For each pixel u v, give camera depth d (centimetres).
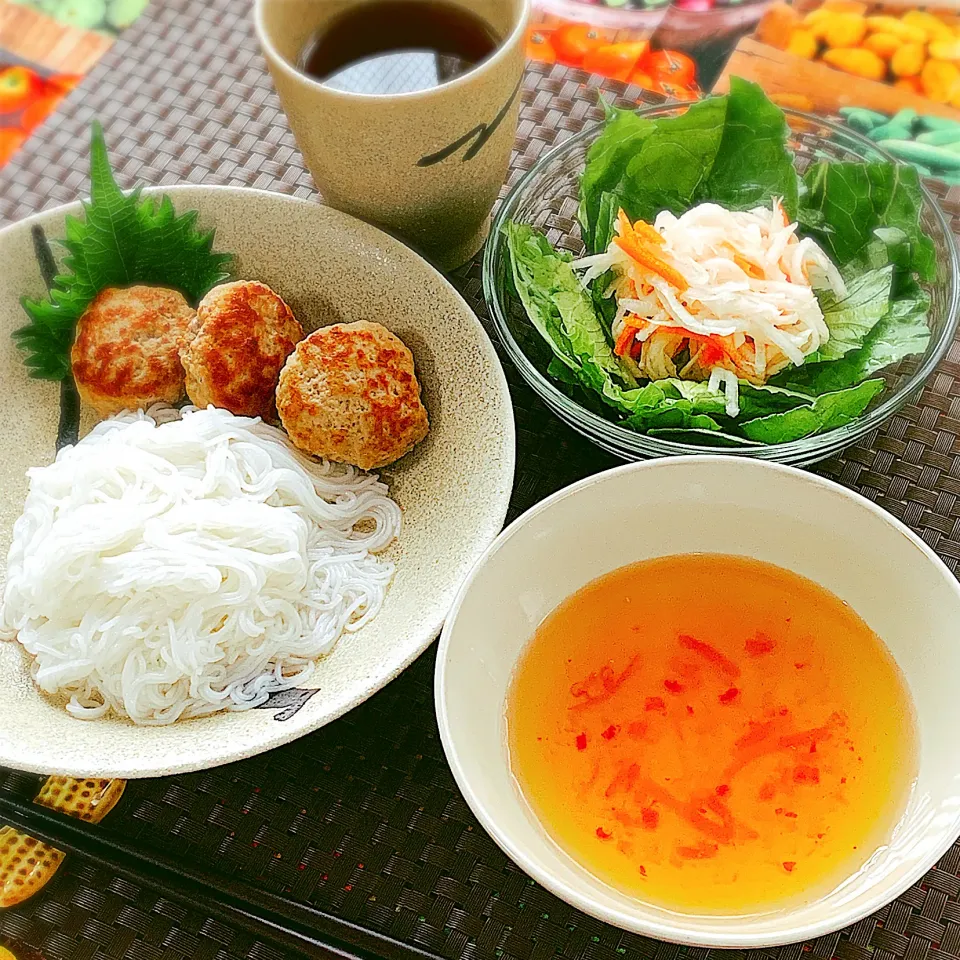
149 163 45
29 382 38
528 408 38
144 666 33
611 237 38
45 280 38
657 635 33
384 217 38
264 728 30
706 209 38
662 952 29
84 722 32
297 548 35
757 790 30
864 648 31
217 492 36
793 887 28
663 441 33
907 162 42
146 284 39
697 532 32
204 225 38
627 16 47
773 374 37
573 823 30
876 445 37
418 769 32
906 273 37
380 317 37
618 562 32
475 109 34
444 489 35
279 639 34
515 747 31
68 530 34
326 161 36
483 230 42
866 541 30
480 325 35
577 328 36
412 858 31
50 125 47
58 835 31
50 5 50
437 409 36
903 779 29
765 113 38
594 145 38
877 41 46
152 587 33
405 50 38
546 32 47
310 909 30
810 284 38
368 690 29
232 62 48
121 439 36
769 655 32
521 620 31
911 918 29
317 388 35
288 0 35
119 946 30
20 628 34
